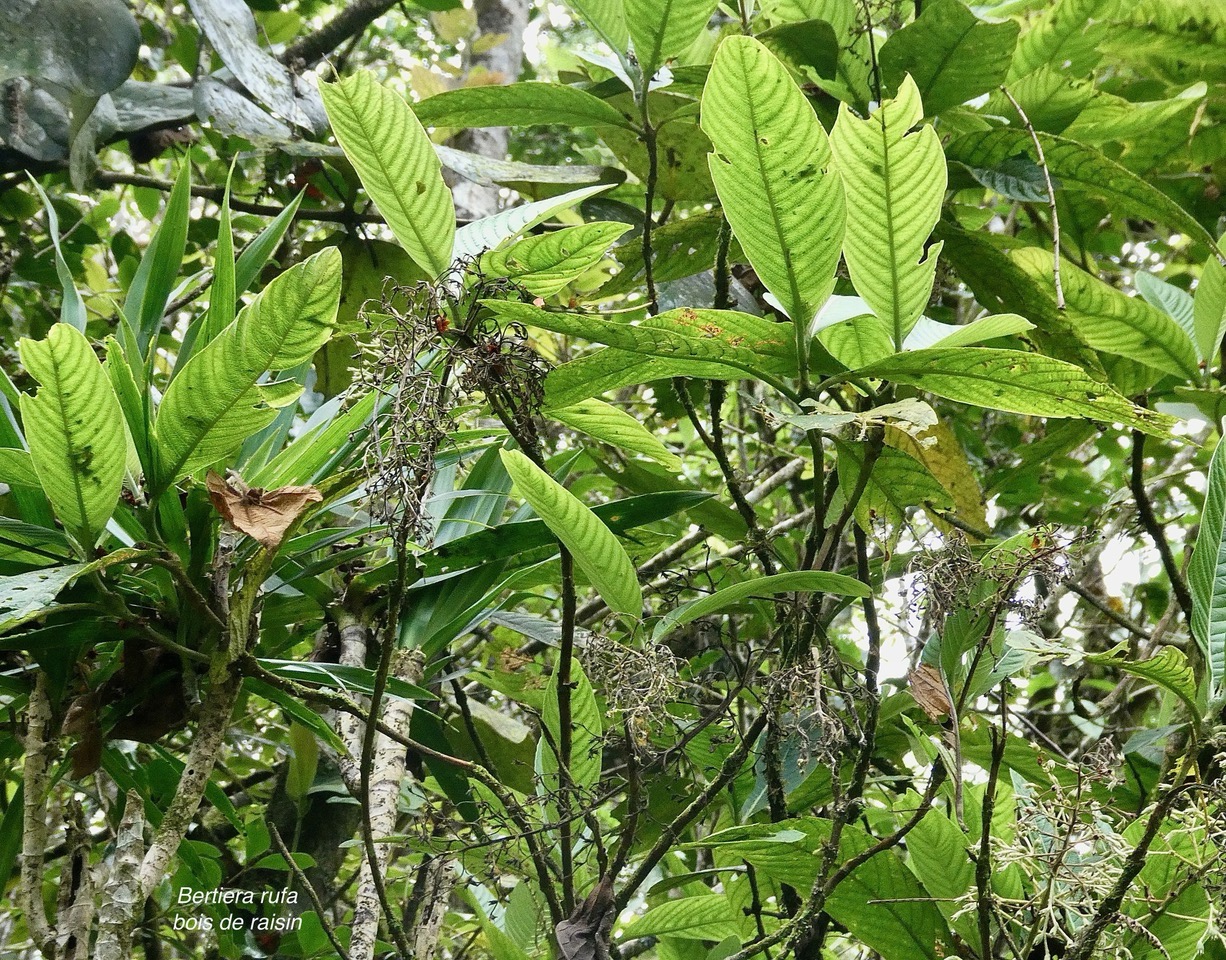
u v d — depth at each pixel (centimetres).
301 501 126
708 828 201
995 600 126
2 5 187
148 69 301
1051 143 174
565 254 122
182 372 123
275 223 158
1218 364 186
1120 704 203
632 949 187
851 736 149
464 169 191
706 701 170
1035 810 126
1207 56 215
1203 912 132
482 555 157
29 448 124
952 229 163
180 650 136
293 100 207
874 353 140
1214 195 227
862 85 178
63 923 136
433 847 147
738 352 125
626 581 129
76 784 163
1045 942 126
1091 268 216
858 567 147
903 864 140
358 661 158
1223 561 129
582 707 146
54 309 283
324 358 202
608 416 142
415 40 427
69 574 123
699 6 156
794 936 132
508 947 144
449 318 125
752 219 121
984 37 168
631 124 171
